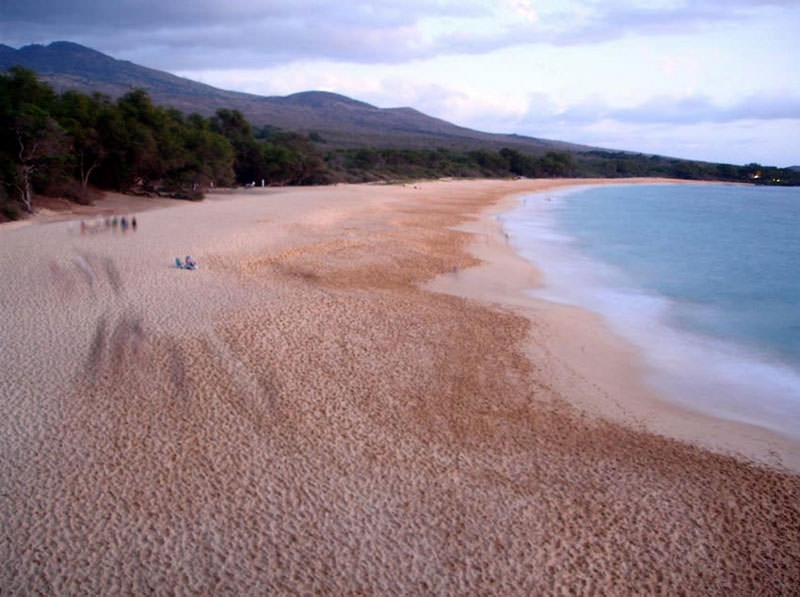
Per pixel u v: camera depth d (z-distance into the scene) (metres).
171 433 12.45
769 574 9.45
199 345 16.69
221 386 14.48
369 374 15.75
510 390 15.52
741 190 126.44
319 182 81.00
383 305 21.66
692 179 164.00
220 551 9.45
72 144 43.88
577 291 26.38
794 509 11.08
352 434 12.84
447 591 8.91
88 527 9.77
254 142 75.25
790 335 21.44
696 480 11.91
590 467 12.19
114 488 10.71
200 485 10.93
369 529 10.09
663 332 21.38
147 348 16.27
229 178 65.88
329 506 10.59
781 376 17.75
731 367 18.33
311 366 15.95
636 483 11.71
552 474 11.86
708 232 48.94
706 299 26.09
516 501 10.95
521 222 50.62
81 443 11.92
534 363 17.41
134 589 8.66
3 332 16.80
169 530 9.81
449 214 51.44
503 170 132.38
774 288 28.45
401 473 11.60
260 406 13.71
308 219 40.53
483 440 12.97
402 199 63.31
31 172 38.53
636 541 10.07
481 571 9.30
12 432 12.12
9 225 33.31
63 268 23.27
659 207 73.12
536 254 34.69
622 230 48.28
